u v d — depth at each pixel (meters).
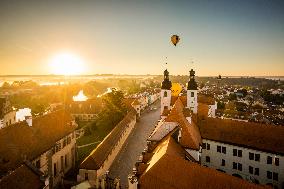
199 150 52.84
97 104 128.75
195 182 34.91
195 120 66.56
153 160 43.19
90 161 53.25
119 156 72.12
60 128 62.22
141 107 144.25
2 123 78.62
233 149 58.00
